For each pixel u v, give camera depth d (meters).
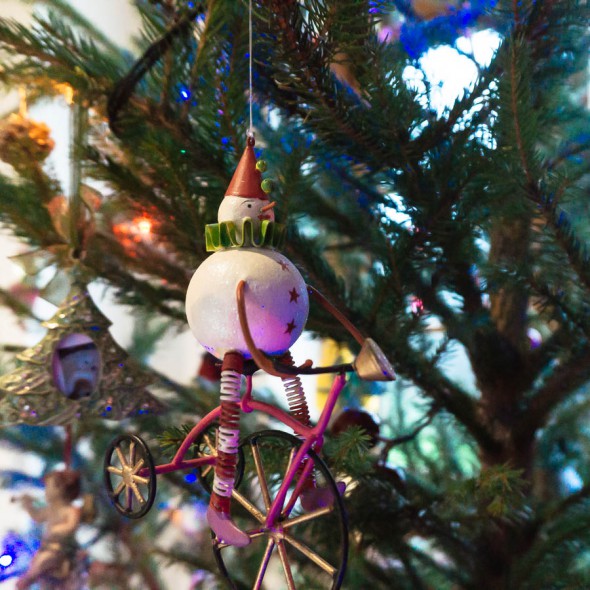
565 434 0.60
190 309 0.28
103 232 0.51
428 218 0.39
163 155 0.39
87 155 0.43
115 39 0.79
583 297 0.40
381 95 0.36
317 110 0.37
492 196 0.39
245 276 0.27
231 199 0.29
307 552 0.29
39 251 0.47
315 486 0.30
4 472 0.66
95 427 0.63
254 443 0.30
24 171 0.47
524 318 0.49
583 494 0.44
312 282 0.41
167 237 0.43
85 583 0.55
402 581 0.50
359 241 0.50
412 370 0.43
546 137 0.47
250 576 0.49
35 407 0.42
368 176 0.43
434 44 0.46
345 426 0.46
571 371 0.43
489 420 0.48
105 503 0.62
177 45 0.38
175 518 0.71
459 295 0.45
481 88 0.38
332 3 0.33
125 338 0.86
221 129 0.39
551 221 0.37
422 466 0.64
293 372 0.27
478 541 0.46
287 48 0.34
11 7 0.59
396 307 0.41
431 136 0.38
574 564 0.48
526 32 0.38
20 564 0.62
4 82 0.45
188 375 0.96
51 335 0.43
